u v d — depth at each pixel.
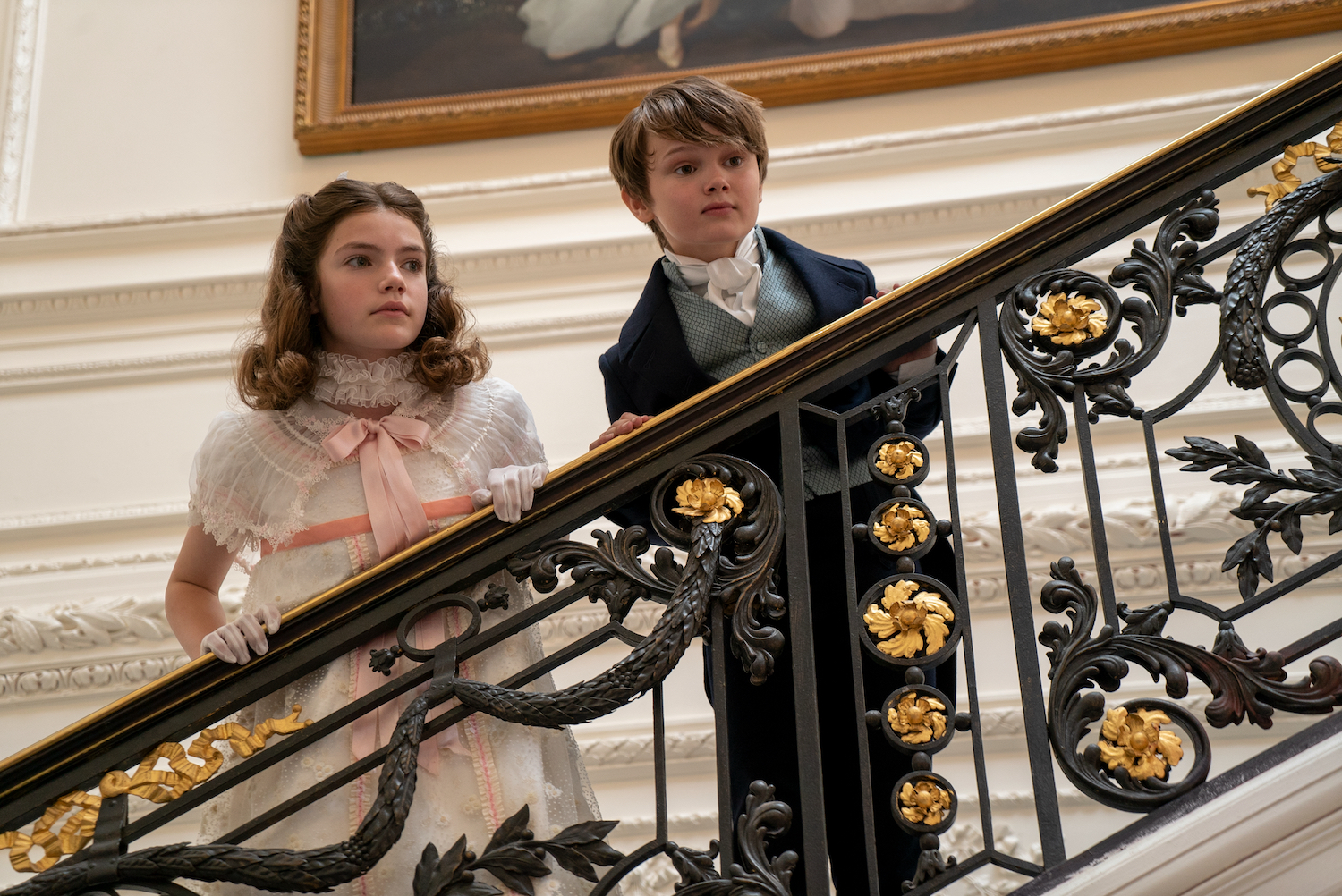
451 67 4.54
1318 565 1.60
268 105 4.56
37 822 1.72
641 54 4.48
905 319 1.84
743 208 2.20
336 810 1.81
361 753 1.84
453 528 1.80
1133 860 1.42
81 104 4.57
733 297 2.20
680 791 3.11
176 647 3.42
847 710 2.04
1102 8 4.30
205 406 3.95
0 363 4.04
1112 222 1.86
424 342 2.24
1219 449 1.69
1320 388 1.70
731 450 2.10
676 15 4.53
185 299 4.13
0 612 3.45
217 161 4.46
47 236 4.23
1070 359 1.76
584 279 4.09
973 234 3.97
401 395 2.17
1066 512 3.33
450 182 4.38
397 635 1.75
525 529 1.81
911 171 4.11
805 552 1.73
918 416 2.20
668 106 2.20
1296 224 1.81
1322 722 1.50
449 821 1.80
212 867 1.62
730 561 1.77
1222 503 3.28
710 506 1.77
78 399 3.96
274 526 2.04
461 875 1.60
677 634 1.66
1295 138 1.87
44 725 3.36
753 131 2.22
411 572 1.80
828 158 4.13
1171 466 3.44
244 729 1.75
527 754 1.90
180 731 1.75
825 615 2.07
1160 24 4.17
